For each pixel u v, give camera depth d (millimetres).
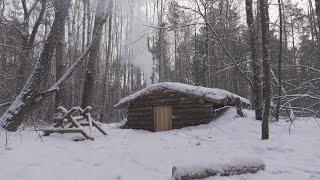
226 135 11898
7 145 8594
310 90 13266
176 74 36750
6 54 14352
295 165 7672
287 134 11125
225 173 6703
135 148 9922
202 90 14789
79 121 12289
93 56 16484
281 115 15586
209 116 14695
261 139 10555
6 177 6473
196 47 26500
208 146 10039
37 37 19984
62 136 10773
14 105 10844
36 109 13656
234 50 19922
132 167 7707
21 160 7492
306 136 10688
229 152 8977
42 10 16031
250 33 14508
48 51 11383
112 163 8023
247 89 30922
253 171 6996
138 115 16328
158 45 33594
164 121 15617
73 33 30812
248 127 12664
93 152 9023
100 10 14625
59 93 15836
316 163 7832
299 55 27531
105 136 12047
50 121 16859
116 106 16828
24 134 10461
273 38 20500
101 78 37625
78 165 7648
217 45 22547
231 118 14461
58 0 11656
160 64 31078
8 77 13398
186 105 15242
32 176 6652
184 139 11477
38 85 11141
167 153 9211
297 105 15211
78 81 33062
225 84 29672
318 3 12523
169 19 17422
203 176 6488
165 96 15742
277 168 7398
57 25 11578
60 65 16422
